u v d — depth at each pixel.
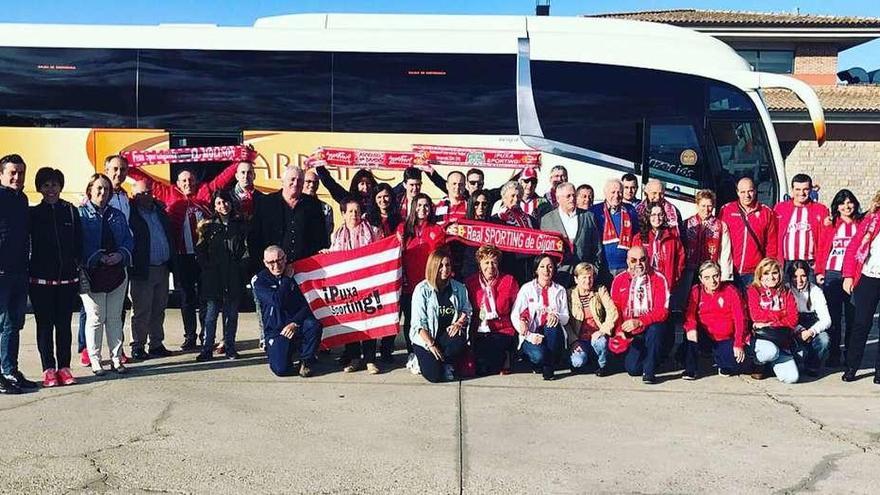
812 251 7.75
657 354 6.84
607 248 7.64
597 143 10.30
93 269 6.66
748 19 28.94
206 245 7.57
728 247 7.58
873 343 9.08
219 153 9.23
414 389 6.63
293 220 7.28
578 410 6.04
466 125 10.37
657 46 10.51
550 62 10.43
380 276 7.17
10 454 4.98
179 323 10.11
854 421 5.82
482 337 7.11
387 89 10.44
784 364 6.93
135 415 5.81
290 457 4.97
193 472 4.71
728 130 10.30
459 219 7.35
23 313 6.34
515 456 5.02
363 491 4.46
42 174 6.31
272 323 7.00
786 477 4.70
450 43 10.51
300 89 10.47
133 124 10.47
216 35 10.57
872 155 23.41
